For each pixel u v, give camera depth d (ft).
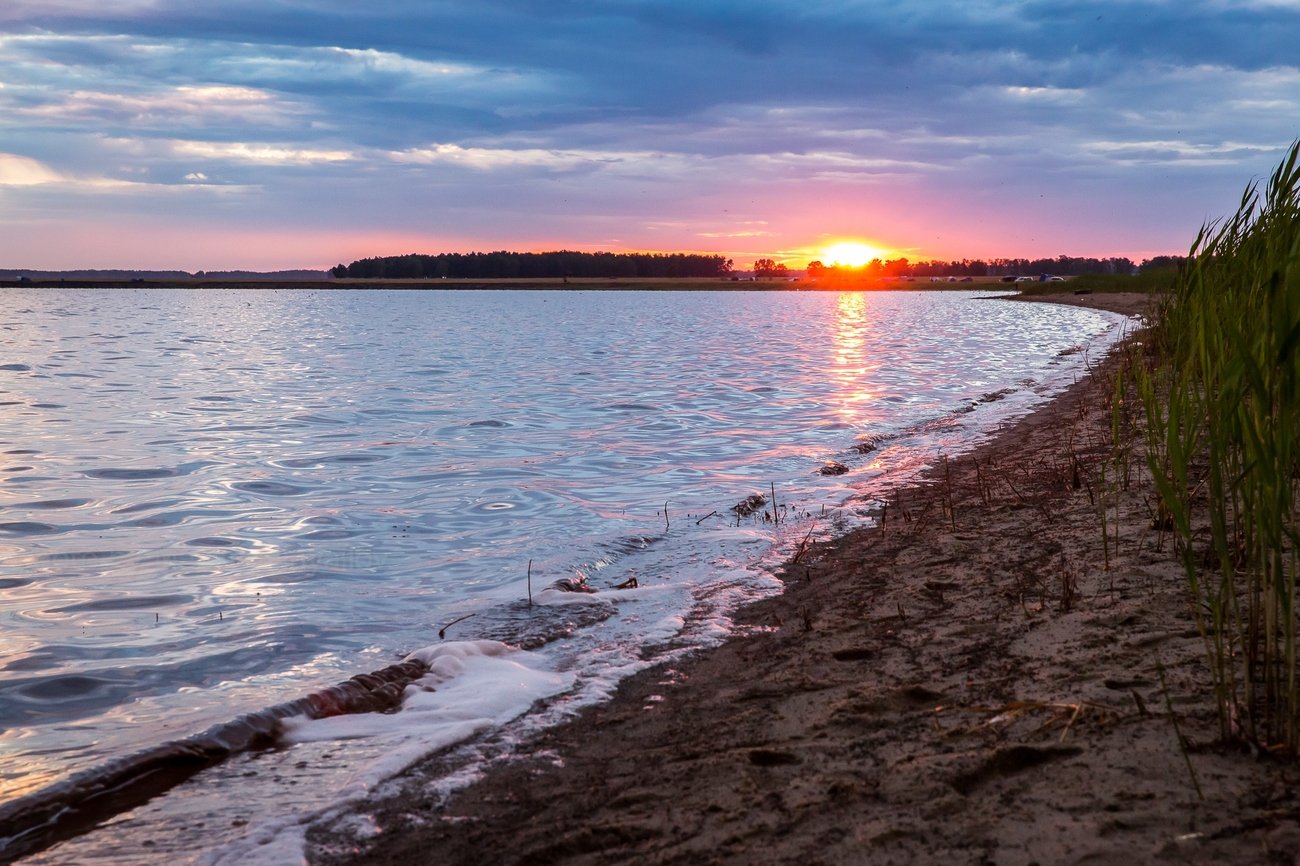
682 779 10.50
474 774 11.32
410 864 9.34
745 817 9.33
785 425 43.24
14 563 22.21
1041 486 25.27
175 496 29.53
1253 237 16.83
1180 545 16.51
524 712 13.26
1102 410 39.19
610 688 14.01
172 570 21.67
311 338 118.11
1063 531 19.94
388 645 16.63
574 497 28.89
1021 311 183.83
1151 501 21.25
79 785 11.37
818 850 8.52
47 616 18.49
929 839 8.43
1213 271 17.47
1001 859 7.93
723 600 18.20
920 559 19.49
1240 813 8.09
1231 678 9.53
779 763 10.61
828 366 73.56
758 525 24.52
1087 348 82.07
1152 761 9.20
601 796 10.38
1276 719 9.57
